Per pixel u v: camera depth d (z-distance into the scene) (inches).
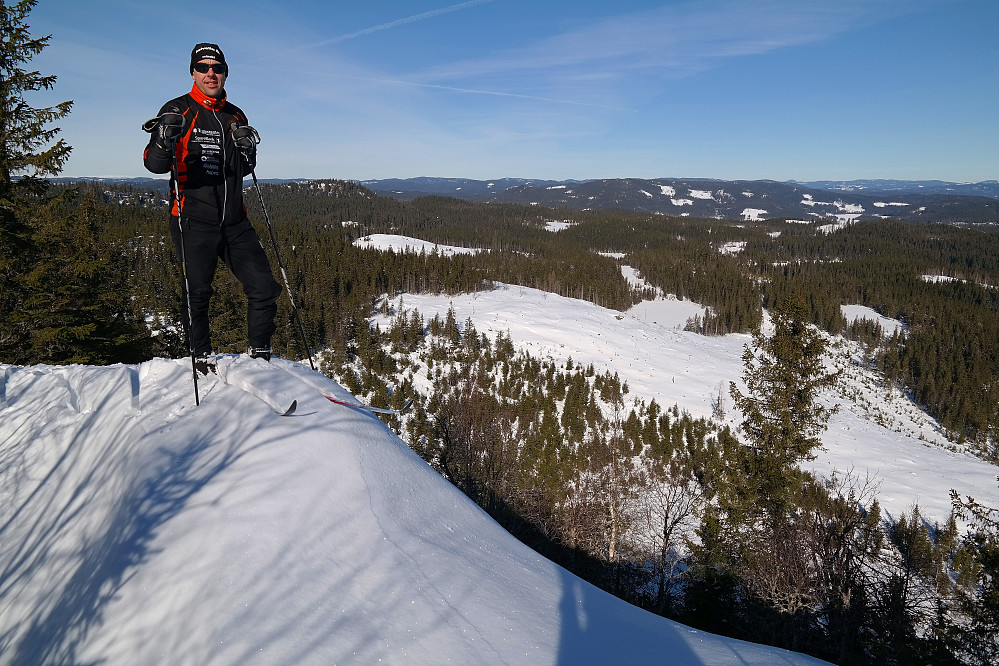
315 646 64.0
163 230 3073.3
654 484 741.3
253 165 131.1
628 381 3078.2
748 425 641.0
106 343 651.5
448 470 659.4
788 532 487.8
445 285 4837.6
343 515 88.0
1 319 589.9
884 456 2274.9
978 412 3833.7
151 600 69.9
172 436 99.4
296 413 110.3
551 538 608.7
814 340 610.9
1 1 525.0
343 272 4475.9
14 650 76.9
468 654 69.4
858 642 402.3
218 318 820.0
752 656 88.7
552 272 6496.1
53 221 593.6
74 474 106.7
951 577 553.0
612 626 88.6
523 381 2753.4
